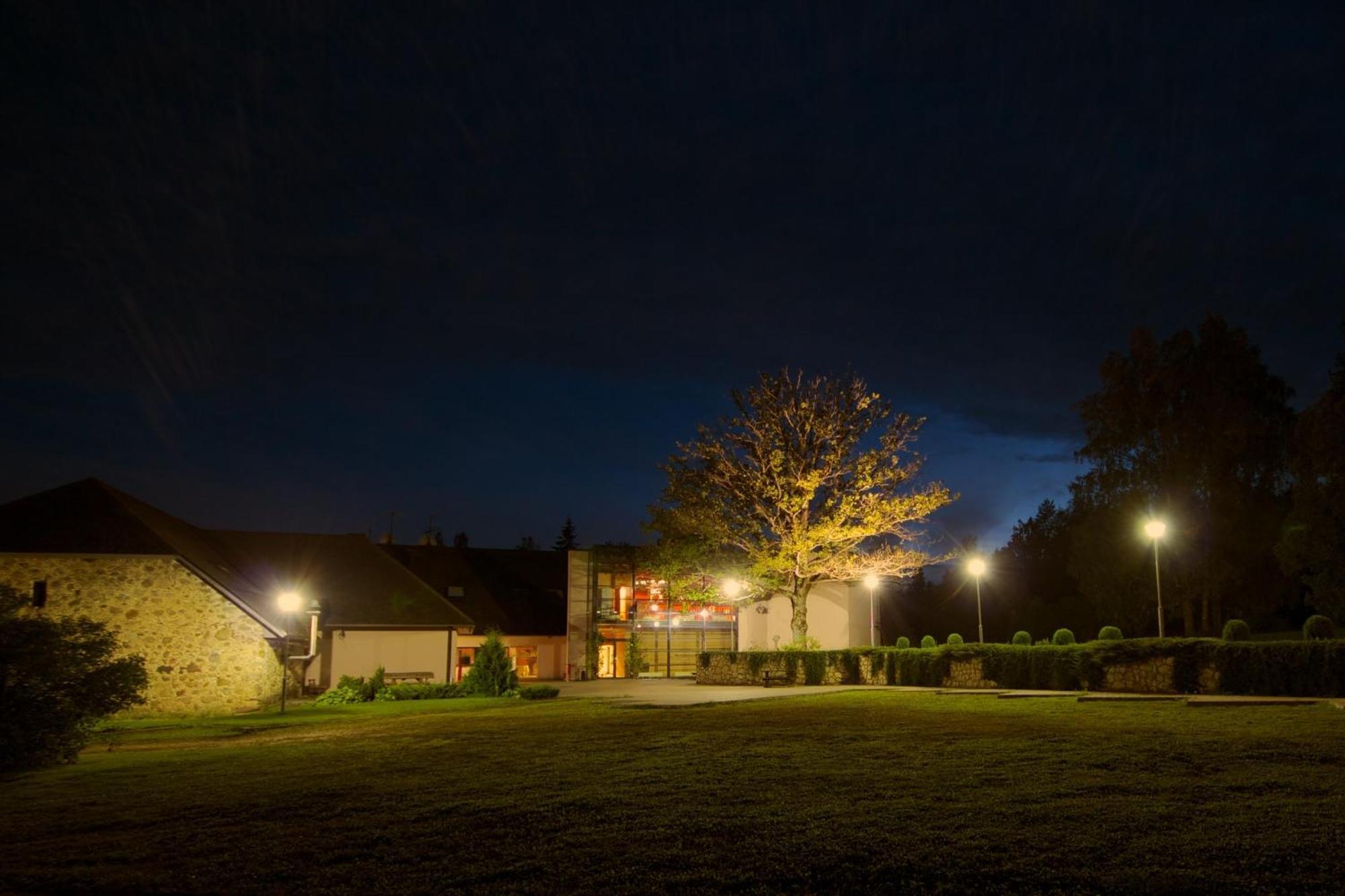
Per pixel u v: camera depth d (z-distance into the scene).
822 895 6.03
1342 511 30.09
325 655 33.75
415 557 52.47
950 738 12.32
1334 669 17.70
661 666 47.69
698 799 8.71
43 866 7.39
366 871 6.83
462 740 14.22
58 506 26.78
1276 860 6.24
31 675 14.75
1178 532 40.69
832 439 33.22
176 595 25.92
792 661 29.73
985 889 5.98
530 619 50.56
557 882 6.40
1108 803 7.98
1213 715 14.50
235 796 9.99
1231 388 41.03
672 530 39.31
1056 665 22.06
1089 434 44.53
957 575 61.09
